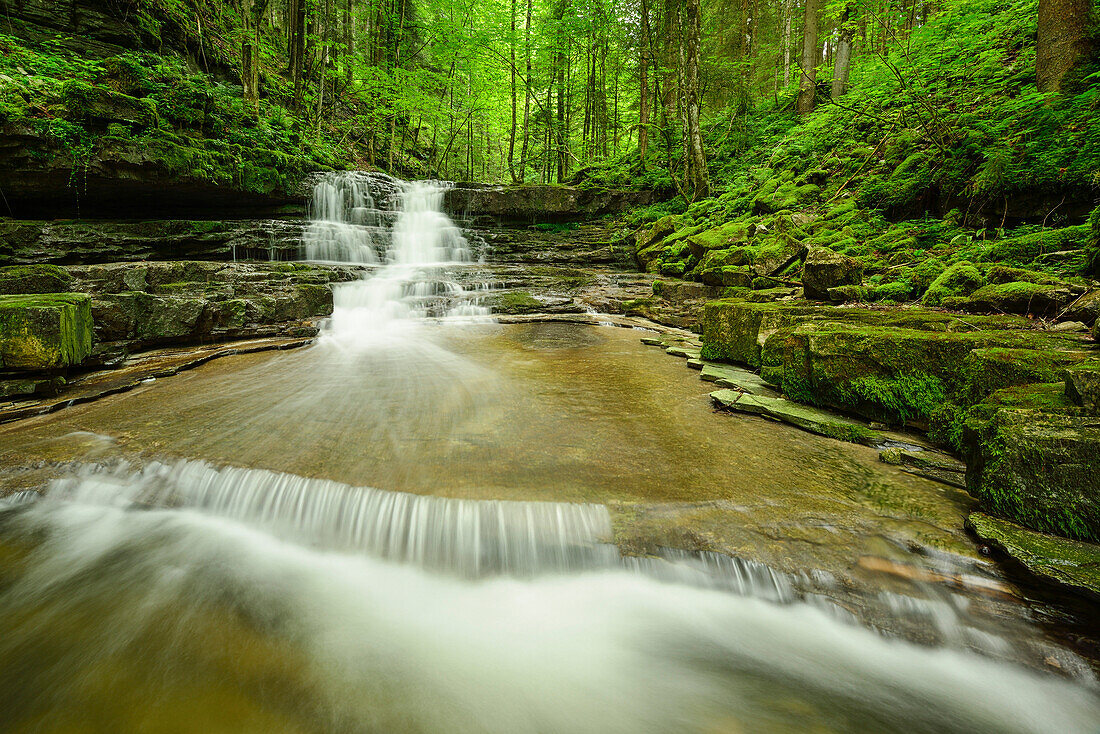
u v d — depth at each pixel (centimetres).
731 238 1142
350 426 493
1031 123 823
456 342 906
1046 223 744
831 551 290
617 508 330
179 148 1102
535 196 1853
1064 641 236
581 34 2194
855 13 1291
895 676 247
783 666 262
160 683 255
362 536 352
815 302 735
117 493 404
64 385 592
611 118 2906
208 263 964
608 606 300
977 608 254
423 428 485
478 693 254
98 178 1010
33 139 915
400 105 2139
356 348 864
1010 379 352
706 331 732
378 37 2262
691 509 328
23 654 271
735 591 287
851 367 465
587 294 1243
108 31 1288
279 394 602
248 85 1557
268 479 389
